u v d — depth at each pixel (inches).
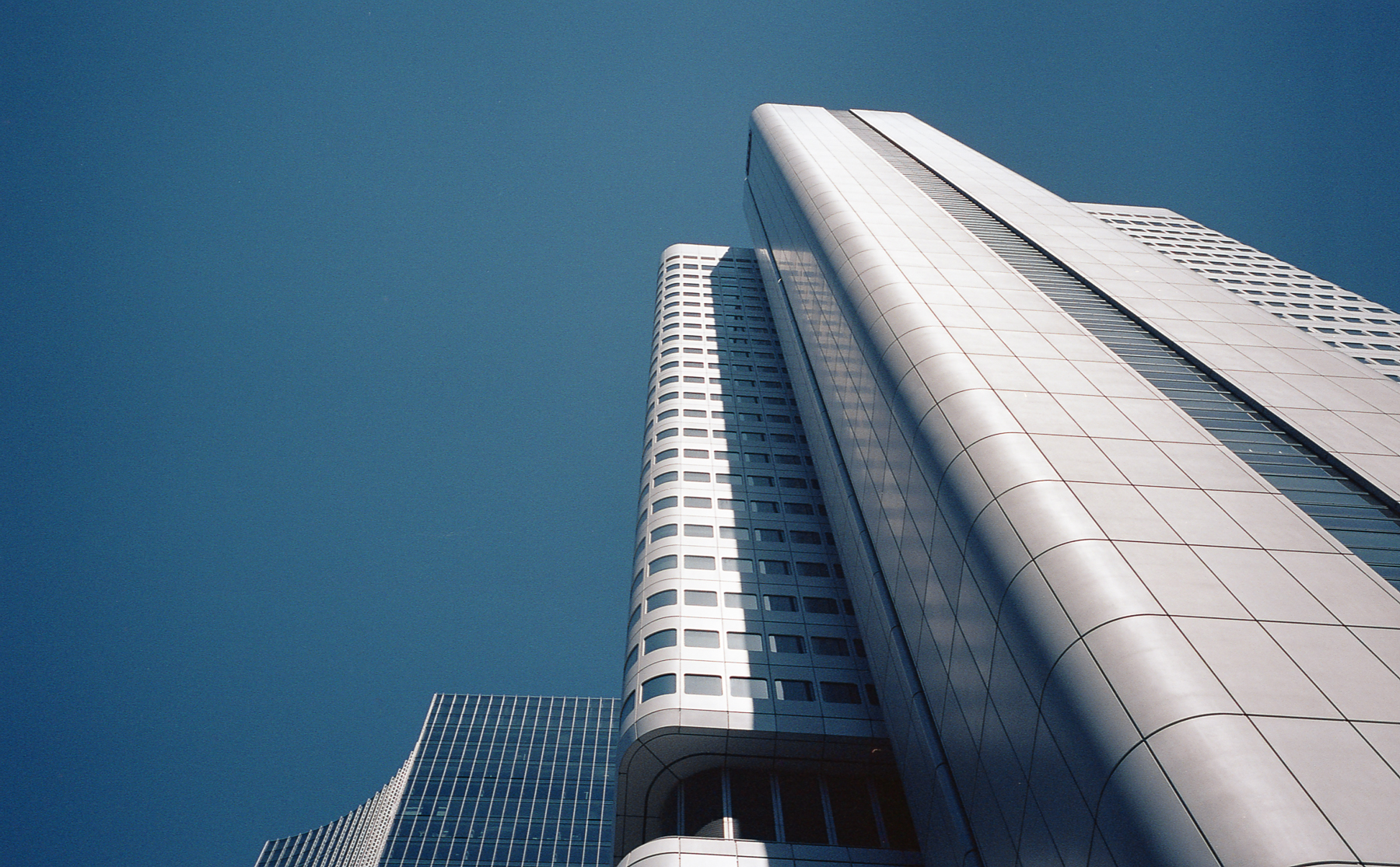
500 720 4739.2
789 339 2421.3
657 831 1453.0
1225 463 1008.2
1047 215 2209.6
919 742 1121.4
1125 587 759.7
